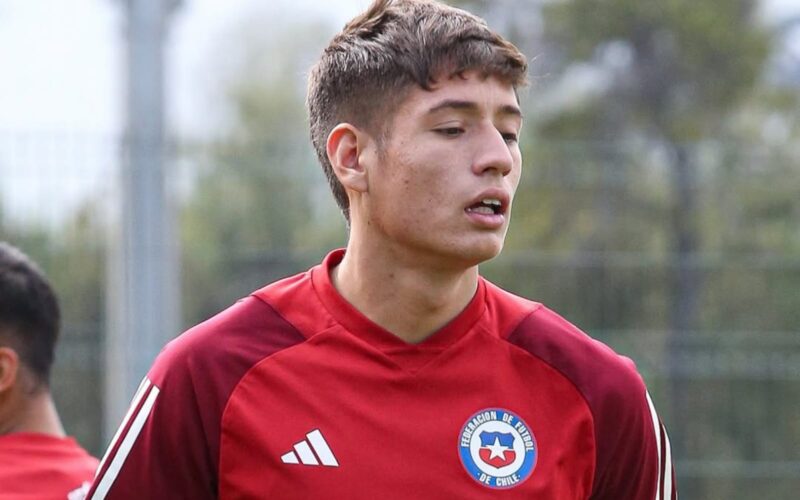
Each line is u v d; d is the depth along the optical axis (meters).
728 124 33.09
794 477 15.91
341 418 5.72
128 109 17.80
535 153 17.58
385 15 5.95
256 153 17.31
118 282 16.31
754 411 15.99
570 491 5.81
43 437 7.67
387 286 5.84
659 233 17.30
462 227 5.56
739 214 17.17
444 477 5.63
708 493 15.97
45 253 16.30
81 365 16.33
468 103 5.59
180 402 5.81
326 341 5.89
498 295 6.16
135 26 17.83
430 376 5.80
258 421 5.72
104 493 5.89
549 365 5.95
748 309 16.36
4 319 7.58
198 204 17.20
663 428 6.31
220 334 5.93
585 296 16.56
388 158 5.69
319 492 5.58
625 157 17.41
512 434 5.77
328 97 6.06
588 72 33.06
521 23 33.00
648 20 32.78
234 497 5.71
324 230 18.16
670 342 16.16
